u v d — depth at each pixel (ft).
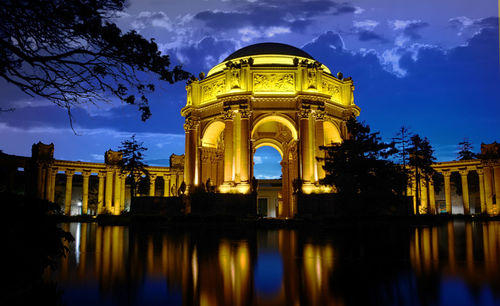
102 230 124.16
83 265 47.14
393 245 67.92
